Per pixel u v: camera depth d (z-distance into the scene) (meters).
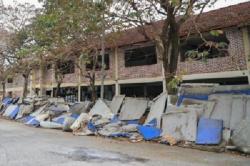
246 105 10.34
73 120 15.18
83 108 16.48
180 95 12.70
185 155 8.80
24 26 25.02
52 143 10.81
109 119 14.38
